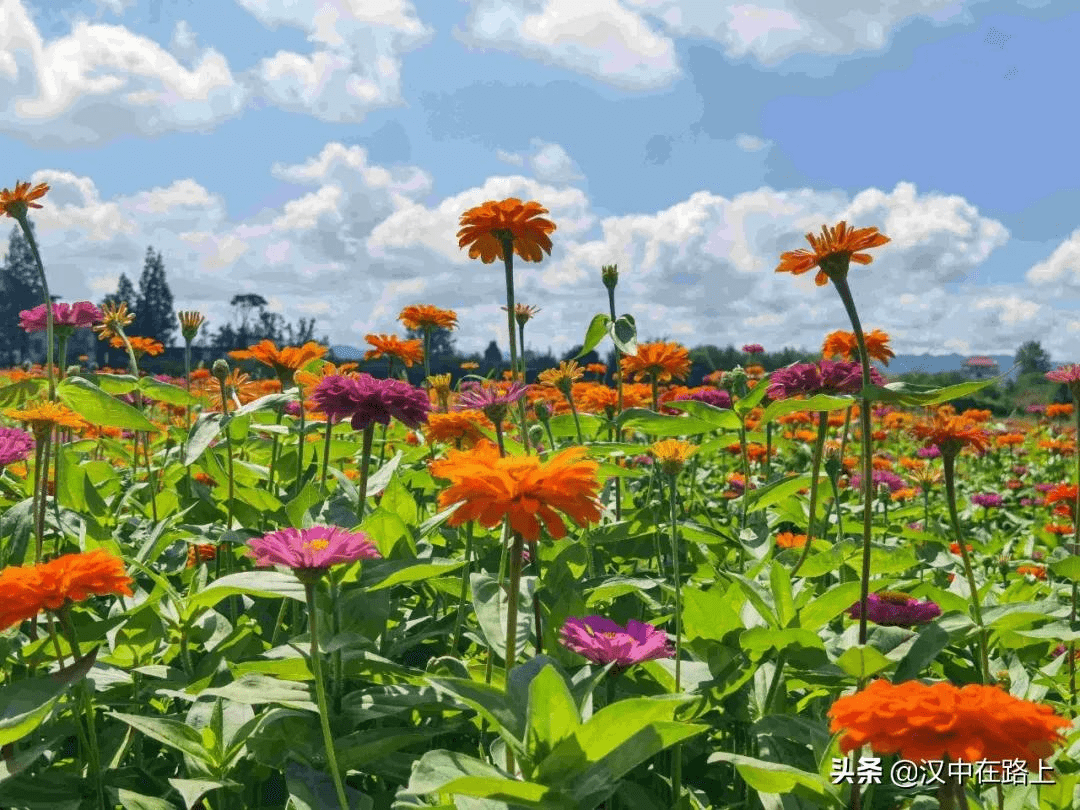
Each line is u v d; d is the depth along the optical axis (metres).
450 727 2.39
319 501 3.09
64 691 2.00
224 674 2.64
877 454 8.57
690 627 2.50
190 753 2.13
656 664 2.50
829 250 2.21
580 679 2.12
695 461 5.29
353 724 2.30
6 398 3.79
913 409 11.97
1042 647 3.22
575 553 3.57
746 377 4.70
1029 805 2.23
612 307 3.90
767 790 1.97
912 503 5.99
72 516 3.44
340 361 5.37
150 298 65.81
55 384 3.77
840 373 3.00
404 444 5.06
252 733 2.14
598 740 1.68
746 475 3.81
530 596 2.34
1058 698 3.20
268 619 3.37
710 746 2.78
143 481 4.89
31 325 4.16
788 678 2.57
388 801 2.30
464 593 2.81
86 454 6.11
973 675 3.05
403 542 2.69
